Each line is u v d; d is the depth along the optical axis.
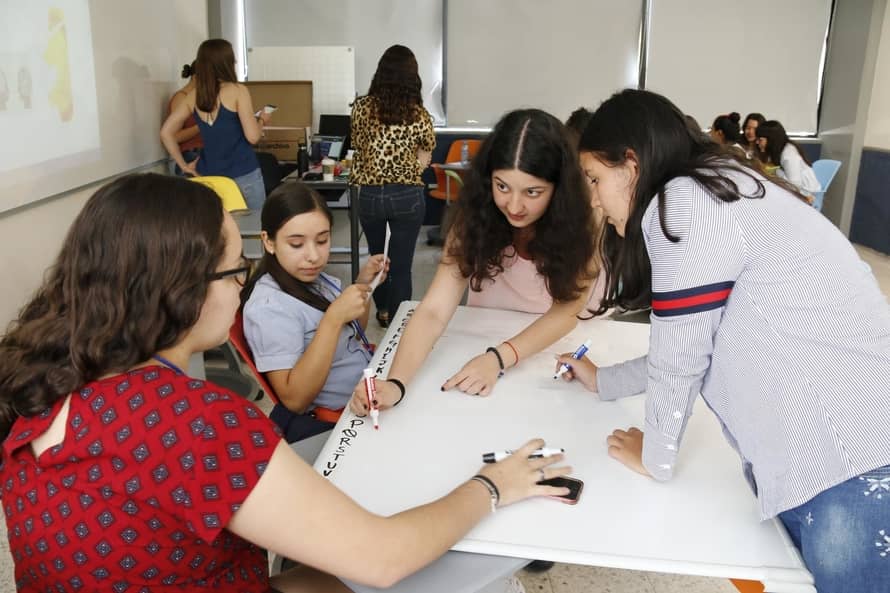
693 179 1.03
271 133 5.20
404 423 1.38
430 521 0.94
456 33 6.31
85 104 3.43
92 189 3.55
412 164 3.77
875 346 0.98
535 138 1.54
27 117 2.94
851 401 0.96
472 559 1.01
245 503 0.80
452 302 1.73
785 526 1.09
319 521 0.83
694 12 6.30
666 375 1.09
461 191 1.70
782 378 0.99
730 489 1.18
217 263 0.88
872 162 6.03
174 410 0.81
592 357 1.74
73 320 0.83
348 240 4.62
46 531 0.81
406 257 3.92
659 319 1.07
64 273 0.86
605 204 1.16
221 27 6.03
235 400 0.84
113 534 0.80
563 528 1.06
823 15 6.36
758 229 1.00
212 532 0.79
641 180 1.07
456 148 6.18
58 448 0.81
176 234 0.84
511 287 2.03
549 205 1.63
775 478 1.01
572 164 1.58
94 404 0.82
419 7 6.27
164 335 0.86
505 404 1.47
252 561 0.95
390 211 3.79
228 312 0.94
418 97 3.71
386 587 0.89
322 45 6.32
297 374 1.68
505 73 6.40
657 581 1.95
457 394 1.51
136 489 0.79
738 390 1.05
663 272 1.04
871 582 0.97
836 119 6.39
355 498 1.14
